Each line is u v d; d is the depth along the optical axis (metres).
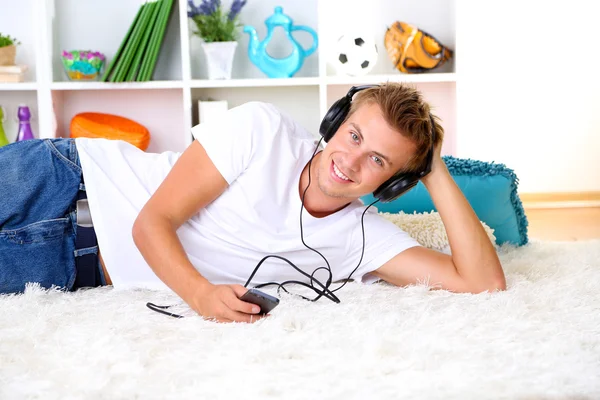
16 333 1.45
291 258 1.83
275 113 1.78
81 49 3.69
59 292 1.83
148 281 1.87
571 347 1.37
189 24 3.66
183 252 1.65
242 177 1.74
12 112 3.76
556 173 4.60
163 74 3.71
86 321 1.53
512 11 4.48
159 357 1.33
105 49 3.70
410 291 1.78
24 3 3.69
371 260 1.88
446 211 1.82
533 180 4.61
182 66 3.52
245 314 1.53
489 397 1.14
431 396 1.15
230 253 1.81
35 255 1.81
